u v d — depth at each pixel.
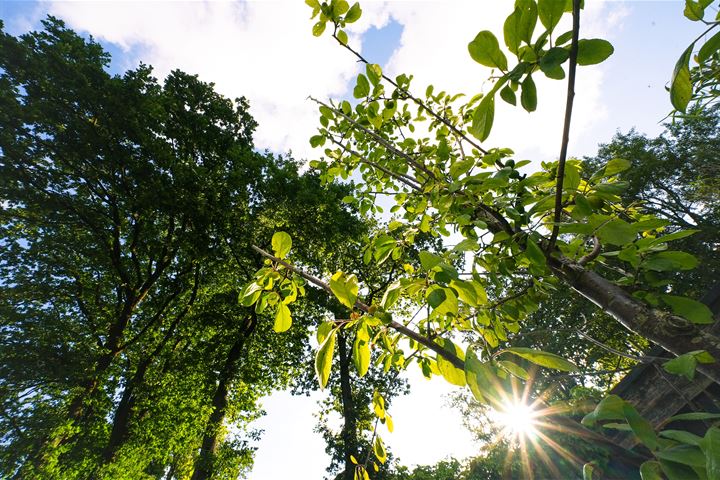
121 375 14.58
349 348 16.42
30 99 13.60
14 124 13.11
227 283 18.27
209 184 15.52
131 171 14.66
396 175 2.09
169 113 16.94
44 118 13.20
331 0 1.72
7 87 13.08
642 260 1.07
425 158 2.57
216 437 14.67
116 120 14.10
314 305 16.59
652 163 15.15
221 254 16.39
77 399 11.77
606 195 1.10
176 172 14.80
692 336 0.89
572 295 12.01
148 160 15.23
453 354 1.12
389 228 1.94
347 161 2.85
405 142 2.55
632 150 16.55
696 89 1.59
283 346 17.61
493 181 1.28
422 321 1.44
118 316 15.03
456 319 1.69
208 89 19.06
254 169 16.36
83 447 10.80
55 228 14.69
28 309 12.41
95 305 15.74
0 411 9.48
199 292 18.23
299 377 17.52
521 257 1.37
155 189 14.12
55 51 13.82
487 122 0.75
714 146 13.62
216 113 18.83
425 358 1.48
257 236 16.17
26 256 13.72
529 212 1.17
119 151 14.34
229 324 16.95
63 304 14.82
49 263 14.23
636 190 15.88
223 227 15.73
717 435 0.57
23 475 7.70
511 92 0.76
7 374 10.45
